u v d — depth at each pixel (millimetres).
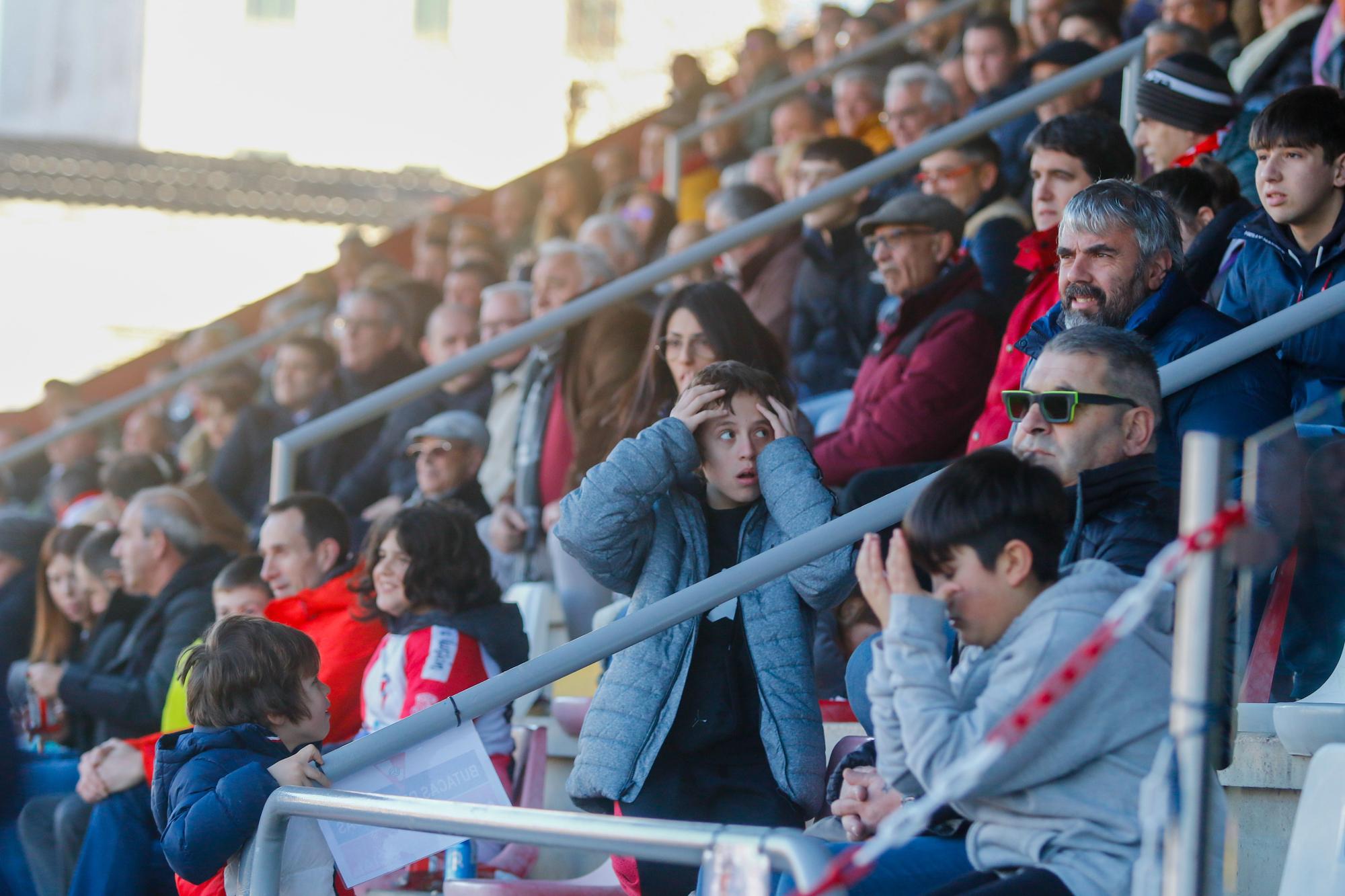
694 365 7223
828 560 4961
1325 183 6449
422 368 13062
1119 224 5570
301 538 8008
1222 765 3920
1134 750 3707
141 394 15078
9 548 11039
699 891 3586
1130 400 4398
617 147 18328
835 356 10430
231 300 25375
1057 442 4441
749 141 16172
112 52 29562
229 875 5062
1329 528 4305
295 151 30219
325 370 13406
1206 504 3145
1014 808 3775
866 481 6914
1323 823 4270
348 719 7230
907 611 3797
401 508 6934
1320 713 4531
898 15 17078
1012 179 10992
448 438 10000
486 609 6754
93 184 24844
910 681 3730
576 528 5004
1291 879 4305
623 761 4828
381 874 4949
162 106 29766
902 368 8469
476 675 6613
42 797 8516
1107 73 8742
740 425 5199
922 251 8641
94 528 10086
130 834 7449
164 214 25281
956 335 8336
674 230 13055
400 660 6742
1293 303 6492
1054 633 3684
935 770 3643
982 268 9625
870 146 13180
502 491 11250
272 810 4723
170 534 9188
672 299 7332
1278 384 5293
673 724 4898
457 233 16484
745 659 5008
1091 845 3662
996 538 3789
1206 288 6980
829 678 6910
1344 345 5883
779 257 10930
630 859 4977
